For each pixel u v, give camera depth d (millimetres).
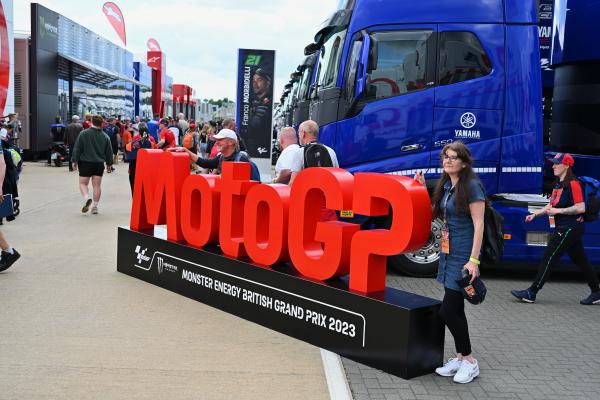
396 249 4578
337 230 4988
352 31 7723
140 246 7145
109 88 34531
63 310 5820
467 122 7625
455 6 7645
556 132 8820
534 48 7707
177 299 6391
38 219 11156
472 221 4371
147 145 13328
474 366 4508
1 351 4691
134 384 4156
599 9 8078
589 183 6719
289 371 4488
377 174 4738
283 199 5488
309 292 5113
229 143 7027
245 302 5758
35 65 22797
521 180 7730
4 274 7152
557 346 5391
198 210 6590
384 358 4559
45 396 3914
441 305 4531
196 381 4246
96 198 11984
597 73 8219
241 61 16422
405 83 7633
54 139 22156
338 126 7727
